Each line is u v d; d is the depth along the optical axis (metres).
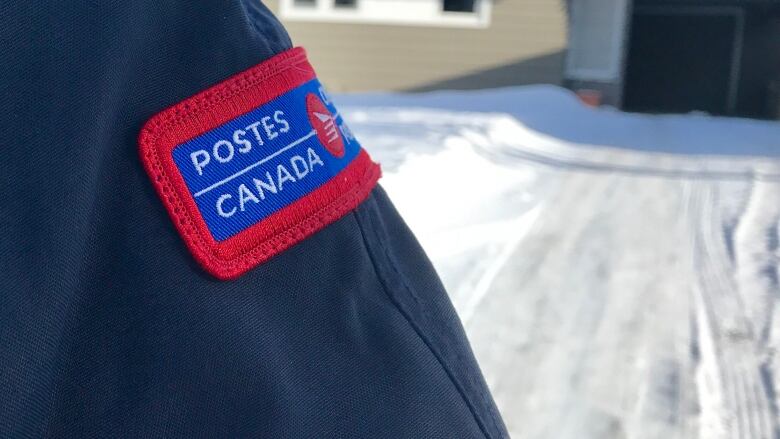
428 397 0.26
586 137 3.21
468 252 1.49
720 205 2.05
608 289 1.36
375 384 0.25
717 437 0.88
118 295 0.23
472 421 0.27
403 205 1.62
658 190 2.22
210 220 0.23
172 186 0.23
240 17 0.26
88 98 0.22
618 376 1.02
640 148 3.00
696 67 7.26
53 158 0.21
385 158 1.92
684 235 1.75
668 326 1.20
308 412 0.24
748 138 3.39
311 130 0.26
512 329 1.16
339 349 0.25
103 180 0.23
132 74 0.24
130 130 0.23
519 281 1.37
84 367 0.22
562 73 4.95
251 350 0.23
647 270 1.48
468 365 0.28
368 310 0.26
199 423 0.23
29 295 0.20
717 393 0.98
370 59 4.93
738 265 1.52
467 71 4.96
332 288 0.26
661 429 0.89
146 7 0.24
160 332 0.23
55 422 0.22
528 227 1.75
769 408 0.95
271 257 0.25
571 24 5.07
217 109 0.24
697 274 1.46
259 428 0.23
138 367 0.22
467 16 4.89
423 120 2.88
